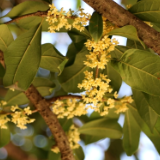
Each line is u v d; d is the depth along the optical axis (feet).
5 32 2.35
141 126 2.59
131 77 2.30
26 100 2.72
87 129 2.75
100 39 2.28
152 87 2.28
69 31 2.44
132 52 2.28
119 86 2.54
